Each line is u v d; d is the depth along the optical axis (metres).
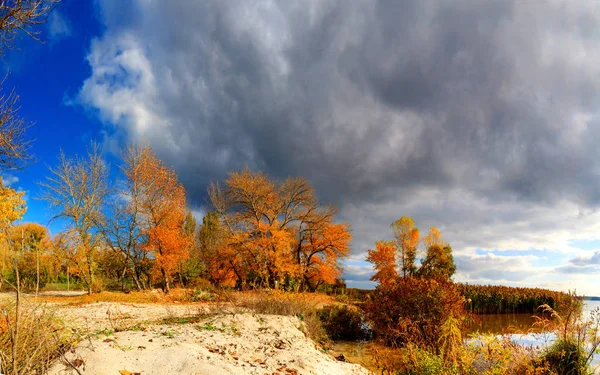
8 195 17.64
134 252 28.53
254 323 10.27
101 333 6.55
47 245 24.91
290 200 35.44
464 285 31.05
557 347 6.42
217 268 33.12
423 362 6.07
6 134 6.26
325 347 12.22
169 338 6.88
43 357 4.41
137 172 28.34
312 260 35.31
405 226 41.91
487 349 5.61
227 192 33.75
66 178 25.23
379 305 13.51
